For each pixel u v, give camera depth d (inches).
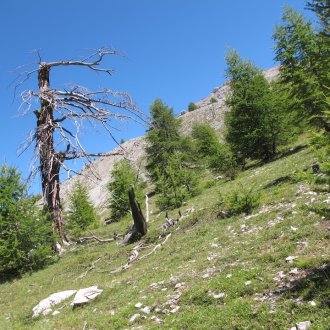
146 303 406.3
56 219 1002.1
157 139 1945.1
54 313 501.4
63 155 995.3
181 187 1273.4
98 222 1445.6
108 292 504.7
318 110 957.2
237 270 401.4
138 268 605.0
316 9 545.0
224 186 1190.3
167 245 669.9
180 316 345.7
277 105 1364.4
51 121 976.3
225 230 606.2
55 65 1043.3
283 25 1027.9
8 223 864.9
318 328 253.1
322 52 936.9
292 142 1435.8
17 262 861.2
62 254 932.6
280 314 286.8
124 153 984.3
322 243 392.8
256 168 1353.3
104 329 382.9
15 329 489.1
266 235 483.5
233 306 321.7
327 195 548.1
